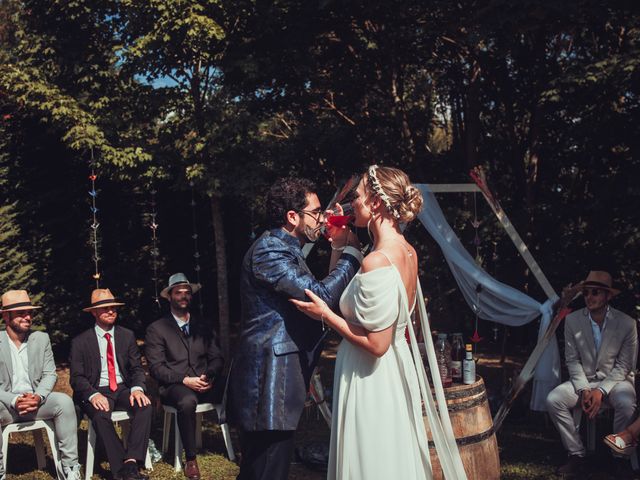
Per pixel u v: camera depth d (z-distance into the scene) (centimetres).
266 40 843
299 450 496
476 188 604
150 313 1154
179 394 482
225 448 530
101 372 503
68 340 1040
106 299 510
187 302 530
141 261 1125
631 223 737
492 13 604
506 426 572
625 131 740
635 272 805
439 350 427
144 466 490
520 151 1060
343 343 280
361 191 276
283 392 283
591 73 689
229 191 828
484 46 942
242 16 831
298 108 1016
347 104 1118
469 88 1023
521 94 1022
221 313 935
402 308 263
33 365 483
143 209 1128
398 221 275
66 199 1019
